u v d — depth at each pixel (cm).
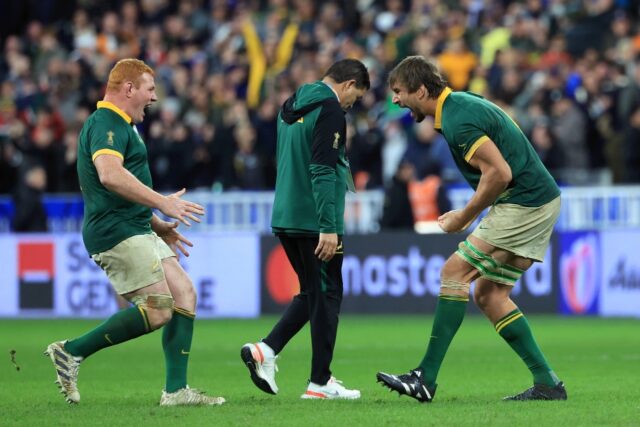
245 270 6981
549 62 7700
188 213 2766
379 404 2888
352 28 8969
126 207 2836
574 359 4297
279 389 3416
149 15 9338
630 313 6512
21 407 2895
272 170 7400
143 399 3109
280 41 8419
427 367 2900
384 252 6794
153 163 7431
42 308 7175
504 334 2977
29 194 7219
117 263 2831
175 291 2903
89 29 9056
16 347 5009
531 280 6644
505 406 2817
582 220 6675
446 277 2911
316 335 3050
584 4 8212
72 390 2886
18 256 7200
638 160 6888
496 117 2841
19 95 8444
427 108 2886
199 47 8894
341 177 3039
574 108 7044
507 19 8344
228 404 2900
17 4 9925
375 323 6244
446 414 2653
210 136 7444
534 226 2881
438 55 7738
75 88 8288
